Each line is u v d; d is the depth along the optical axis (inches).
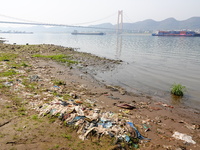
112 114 302.4
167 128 292.4
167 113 365.7
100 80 610.9
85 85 517.7
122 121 274.5
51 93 384.2
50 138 211.9
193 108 411.8
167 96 490.9
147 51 1669.5
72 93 407.8
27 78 489.1
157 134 264.2
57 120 253.3
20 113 267.6
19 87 397.1
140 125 285.4
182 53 1537.9
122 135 227.6
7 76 482.9
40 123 243.3
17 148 189.3
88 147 201.6
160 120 323.0
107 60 1056.8
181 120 334.6
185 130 291.0
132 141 225.5
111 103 390.6
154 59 1186.0
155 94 502.9
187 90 547.2
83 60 1007.0
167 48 1991.9
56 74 611.2
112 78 655.1
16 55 963.3
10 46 1407.5
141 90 534.0
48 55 1105.4
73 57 1088.2
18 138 205.9
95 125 243.0
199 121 340.5
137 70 822.5
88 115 268.5
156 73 774.5
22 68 627.2
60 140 210.2
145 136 252.2
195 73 788.6
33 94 362.0
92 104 357.1
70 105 299.3
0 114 257.1
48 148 193.3
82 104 342.6
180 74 765.3
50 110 275.4
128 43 2812.5
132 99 442.6
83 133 226.4
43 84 452.1
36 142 202.1
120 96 456.8
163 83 619.5
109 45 2348.7
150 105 408.8
